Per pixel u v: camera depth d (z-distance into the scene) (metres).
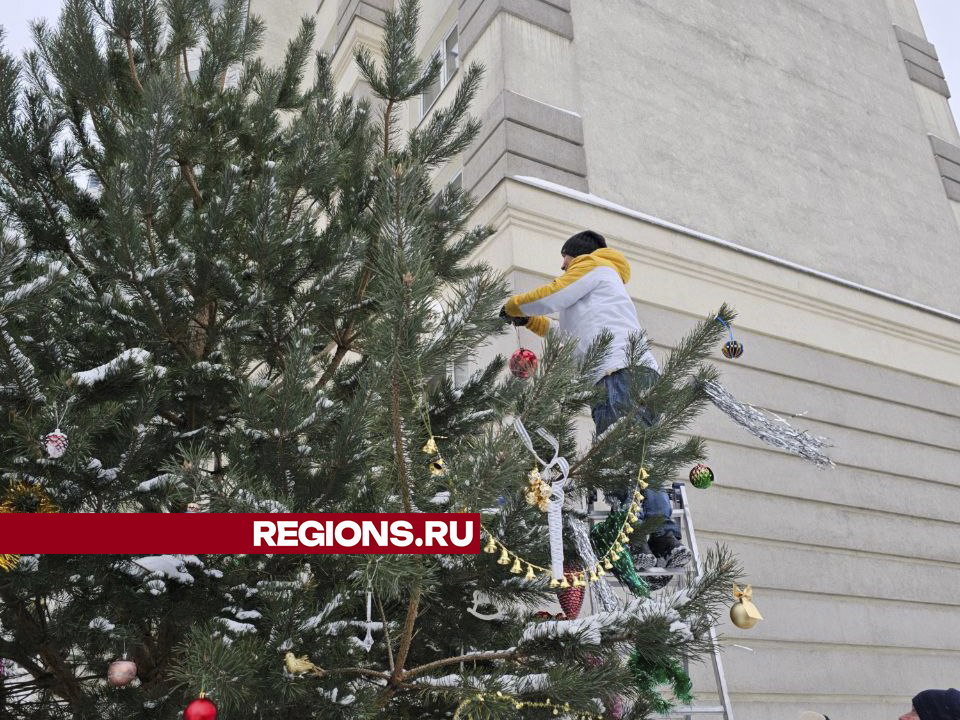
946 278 11.16
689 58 10.22
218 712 2.37
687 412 2.84
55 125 4.42
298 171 4.52
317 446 3.29
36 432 2.82
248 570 3.25
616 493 3.24
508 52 8.59
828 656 7.32
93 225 3.89
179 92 3.98
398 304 1.91
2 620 3.31
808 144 10.80
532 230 7.52
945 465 9.44
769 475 7.88
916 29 13.88
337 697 2.60
